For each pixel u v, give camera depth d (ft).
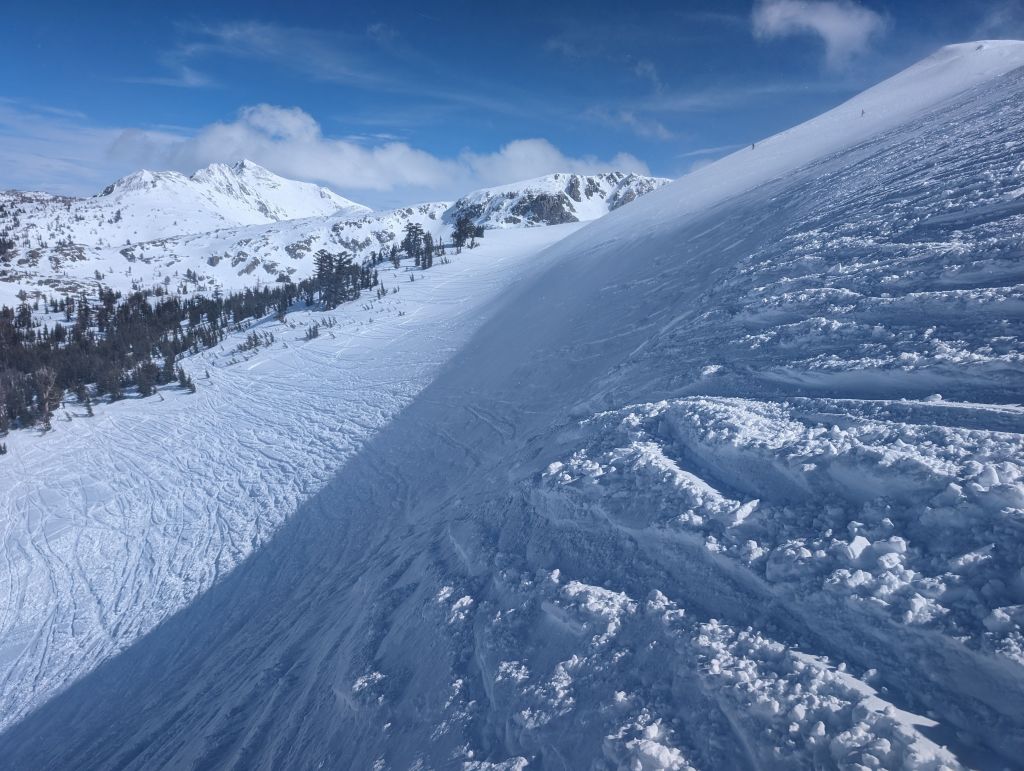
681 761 10.04
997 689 8.74
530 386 62.18
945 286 21.52
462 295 186.50
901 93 179.93
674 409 21.98
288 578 51.31
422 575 23.89
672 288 55.36
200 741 22.72
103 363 191.21
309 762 16.78
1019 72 83.71
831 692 9.83
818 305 25.63
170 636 51.13
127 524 85.10
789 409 18.63
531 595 16.98
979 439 13.02
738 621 12.23
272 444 101.04
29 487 106.93
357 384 121.70
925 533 11.53
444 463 58.44
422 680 16.60
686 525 15.30
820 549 12.42
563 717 12.41
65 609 64.80
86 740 35.65
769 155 147.23
